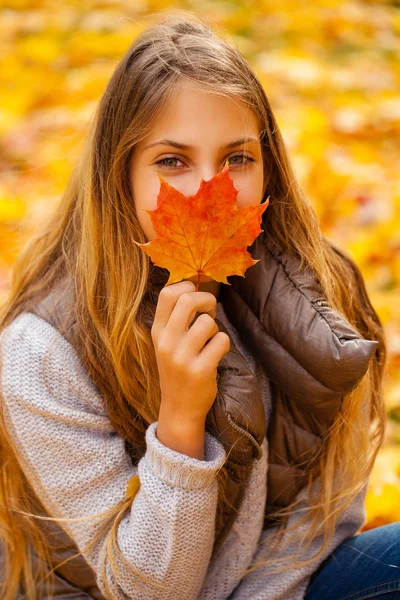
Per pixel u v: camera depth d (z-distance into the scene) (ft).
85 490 4.24
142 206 4.15
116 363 4.24
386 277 8.75
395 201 9.74
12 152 10.48
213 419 4.07
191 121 3.94
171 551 3.94
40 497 4.50
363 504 4.93
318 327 4.11
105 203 4.31
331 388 4.09
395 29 15.78
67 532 4.40
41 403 4.23
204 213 3.56
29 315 4.51
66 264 4.71
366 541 4.71
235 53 4.27
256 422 4.04
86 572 4.66
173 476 3.88
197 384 3.77
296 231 4.65
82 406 4.33
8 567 4.84
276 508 4.71
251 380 4.12
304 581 4.69
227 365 4.14
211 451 4.05
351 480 4.72
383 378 5.15
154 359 4.27
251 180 4.15
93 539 4.22
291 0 15.93
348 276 5.04
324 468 4.59
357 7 16.46
